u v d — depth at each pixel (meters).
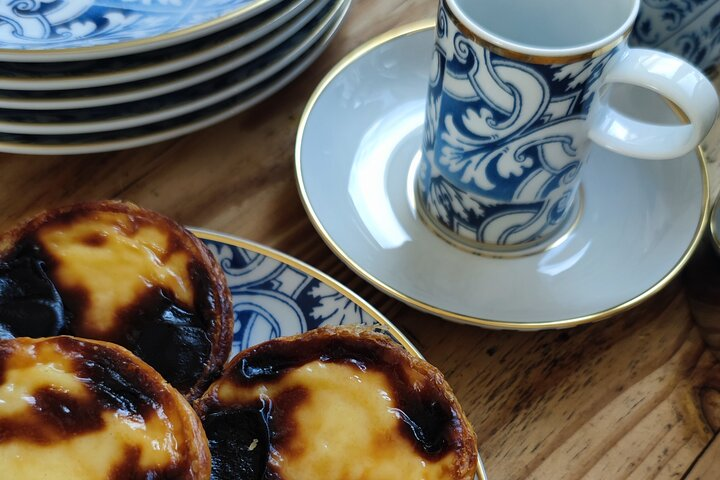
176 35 0.39
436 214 0.43
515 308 0.41
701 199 0.42
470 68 0.38
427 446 0.35
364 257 0.42
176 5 0.41
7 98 0.40
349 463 0.35
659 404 0.40
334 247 0.41
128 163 0.44
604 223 0.43
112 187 0.44
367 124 0.45
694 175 0.43
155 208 0.43
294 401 0.36
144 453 0.34
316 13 0.44
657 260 0.41
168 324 0.37
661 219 0.43
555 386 0.40
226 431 0.35
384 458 0.35
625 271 0.42
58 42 0.39
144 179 0.44
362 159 0.45
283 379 0.36
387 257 0.42
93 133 0.42
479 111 0.39
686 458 0.39
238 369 0.36
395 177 0.44
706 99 0.38
